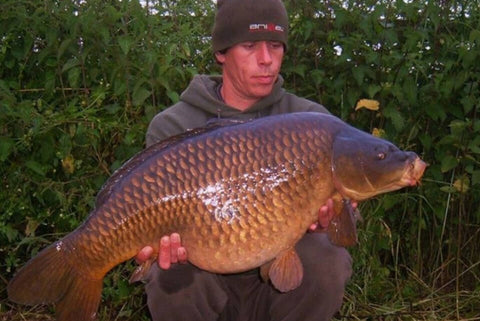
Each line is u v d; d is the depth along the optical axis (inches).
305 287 52.5
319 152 45.1
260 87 54.1
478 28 73.9
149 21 71.2
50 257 45.6
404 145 76.9
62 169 74.0
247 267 45.5
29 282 45.7
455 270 77.8
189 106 56.4
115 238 44.8
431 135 77.9
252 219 44.6
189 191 44.4
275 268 46.5
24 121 68.7
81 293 45.9
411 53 73.8
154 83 71.0
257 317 55.2
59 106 74.6
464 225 77.6
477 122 72.2
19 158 72.4
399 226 78.9
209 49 77.0
